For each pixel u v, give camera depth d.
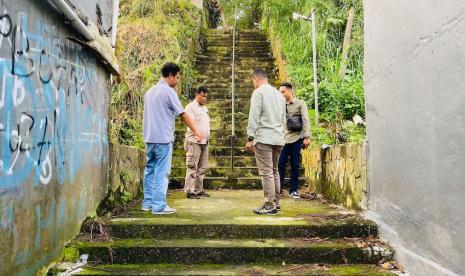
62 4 2.98
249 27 16.52
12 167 2.58
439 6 2.99
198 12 12.49
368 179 4.30
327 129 7.82
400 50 3.62
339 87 8.97
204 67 11.07
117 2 5.13
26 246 2.77
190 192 5.91
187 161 5.96
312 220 4.18
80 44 3.63
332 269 3.48
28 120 2.79
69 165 3.54
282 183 6.04
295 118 5.91
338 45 10.41
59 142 3.32
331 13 10.65
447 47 2.88
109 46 4.40
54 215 3.24
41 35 3.00
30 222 2.82
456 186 2.78
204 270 3.40
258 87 4.78
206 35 13.29
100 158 4.41
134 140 7.36
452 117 2.82
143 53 9.11
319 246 3.66
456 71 2.77
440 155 2.98
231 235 3.94
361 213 4.43
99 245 3.56
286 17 11.29
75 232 3.71
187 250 3.59
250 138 4.52
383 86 3.97
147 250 3.57
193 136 5.88
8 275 2.53
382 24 4.03
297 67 9.83
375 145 4.15
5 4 2.49
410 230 3.43
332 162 5.49
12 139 2.58
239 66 11.17
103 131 4.55
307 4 10.77
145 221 4.06
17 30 2.64
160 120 4.54
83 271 3.28
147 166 4.79
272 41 11.87
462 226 2.72
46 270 3.10
